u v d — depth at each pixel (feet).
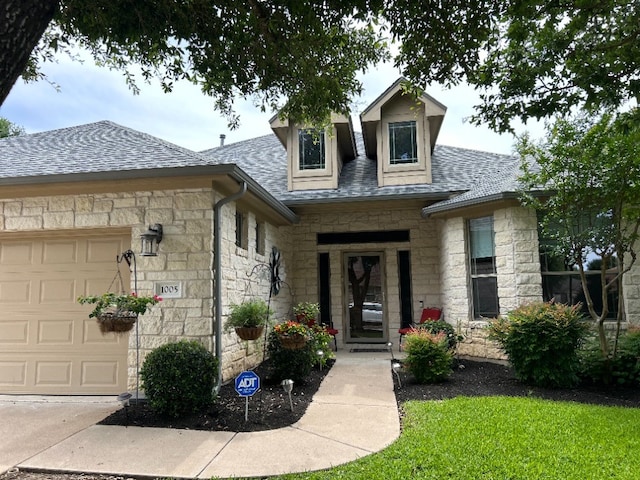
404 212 34.50
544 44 14.32
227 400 18.25
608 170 20.33
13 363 20.58
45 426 15.70
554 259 25.46
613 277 24.66
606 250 21.43
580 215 22.48
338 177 35.83
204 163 19.30
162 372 16.33
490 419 15.21
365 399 18.84
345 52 16.15
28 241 21.42
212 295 19.61
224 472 11.70
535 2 11.66
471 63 13.38
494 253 27.30
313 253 35.37
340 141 36.96
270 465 12.08
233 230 22.85
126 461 12.51
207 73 15.02
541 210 24.68
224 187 21.12
